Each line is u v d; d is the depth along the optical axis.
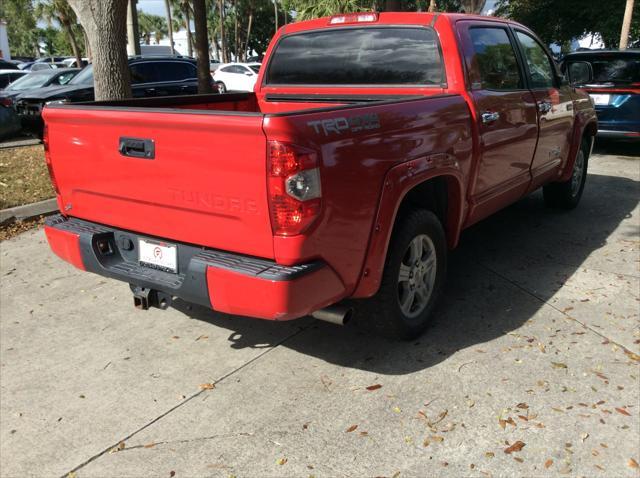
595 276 4.64
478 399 3.06
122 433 2.88
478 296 4.30
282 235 2.64
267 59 4.91
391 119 3.06
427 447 2.72
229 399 3.13
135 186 3.08
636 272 4.72
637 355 3.46
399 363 3.43
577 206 6.73
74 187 3.43
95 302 4.38
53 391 3.24
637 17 17.86
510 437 2.77
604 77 9.43
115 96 7.14
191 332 3.89
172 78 12.32
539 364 3.38
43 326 4.00
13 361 3.55
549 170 5.45
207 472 2.60
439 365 3.39
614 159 9.65
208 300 2.85
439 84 3.97
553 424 2.86
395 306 3.38
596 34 20.42
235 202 2.71
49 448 2.79
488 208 4.43
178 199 2.92
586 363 3.38
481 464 2.61
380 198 3.01
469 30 4.08
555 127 5.25
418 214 3.42
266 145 2.53
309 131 2.58
